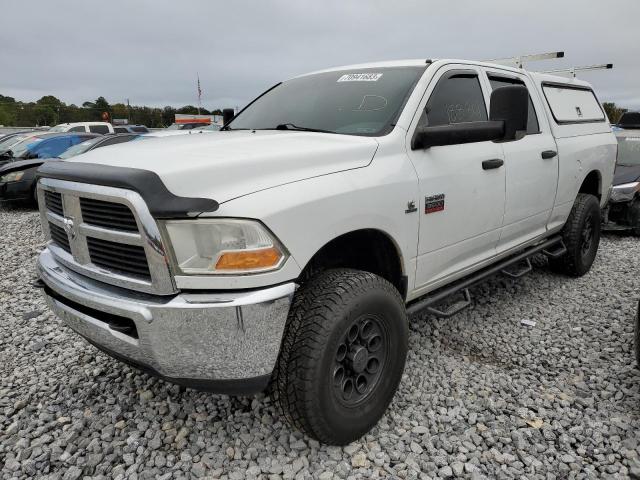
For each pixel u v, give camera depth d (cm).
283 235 219
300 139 281
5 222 938
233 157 234
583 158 484
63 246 273
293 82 402
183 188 212
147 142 286
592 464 248
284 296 217
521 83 428
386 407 273
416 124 304
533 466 246
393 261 296
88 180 224
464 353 363
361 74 355
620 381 322
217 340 211
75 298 242
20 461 254
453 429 275
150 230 205
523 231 418
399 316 269
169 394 309
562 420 281
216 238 210
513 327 407
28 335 402
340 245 284
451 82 344
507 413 288
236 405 296
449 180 313
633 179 727
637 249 661
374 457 252
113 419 285
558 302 459
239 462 250
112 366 345
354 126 309
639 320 304
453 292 351
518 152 385
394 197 273
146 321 213
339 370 247
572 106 508
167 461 251
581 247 509
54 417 290
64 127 1888
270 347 219
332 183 246
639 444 261
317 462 249
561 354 361
